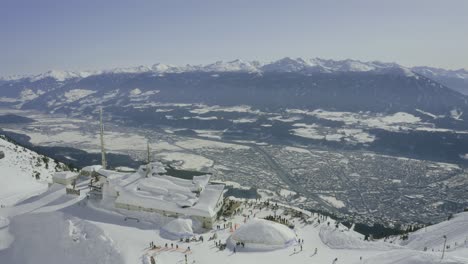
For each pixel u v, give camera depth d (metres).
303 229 121.62
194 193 129.25
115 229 108.69
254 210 137.88
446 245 110.62
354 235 120.12
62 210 121.38
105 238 100.69
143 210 123.12
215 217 123.19
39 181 175.50
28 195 143.50
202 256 95.75
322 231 118.94
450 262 81.12
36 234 106.06
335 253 102.12
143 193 127.19
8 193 147.88
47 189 142.62
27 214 117.19
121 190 126.69
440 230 128.62
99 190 135.25
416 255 86.94
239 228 110.19
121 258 92.06
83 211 122.12
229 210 133.00
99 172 140.75
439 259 82.88
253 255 98.69
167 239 105.56
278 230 108.06
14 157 197.38
